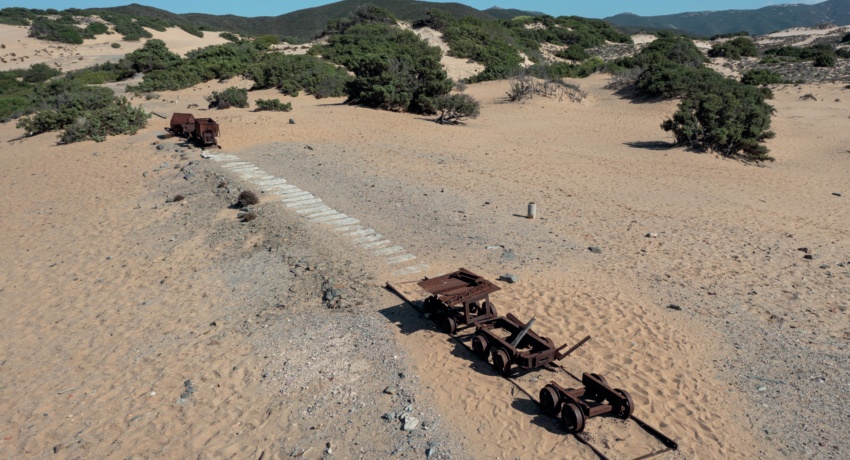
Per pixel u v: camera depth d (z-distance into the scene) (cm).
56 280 1155
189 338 866
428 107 2947
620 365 745
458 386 700
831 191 1833
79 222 1489
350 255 1115
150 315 962
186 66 4234
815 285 1015
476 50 5191
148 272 1142
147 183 1739
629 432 619
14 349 894
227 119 2595
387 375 727
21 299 1080
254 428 650
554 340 803
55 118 2589
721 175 1997
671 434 614
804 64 5012
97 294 1071
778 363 755
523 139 2562
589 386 663
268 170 1769
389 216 1362
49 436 669
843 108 3425
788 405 666
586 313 884
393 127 2602
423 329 837
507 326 784
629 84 3916
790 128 2975
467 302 787
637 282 1014
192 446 627
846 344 802
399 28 5928
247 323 888
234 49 4594
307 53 4728
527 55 5822
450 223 1320
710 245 1230
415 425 631
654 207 1539
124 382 769
